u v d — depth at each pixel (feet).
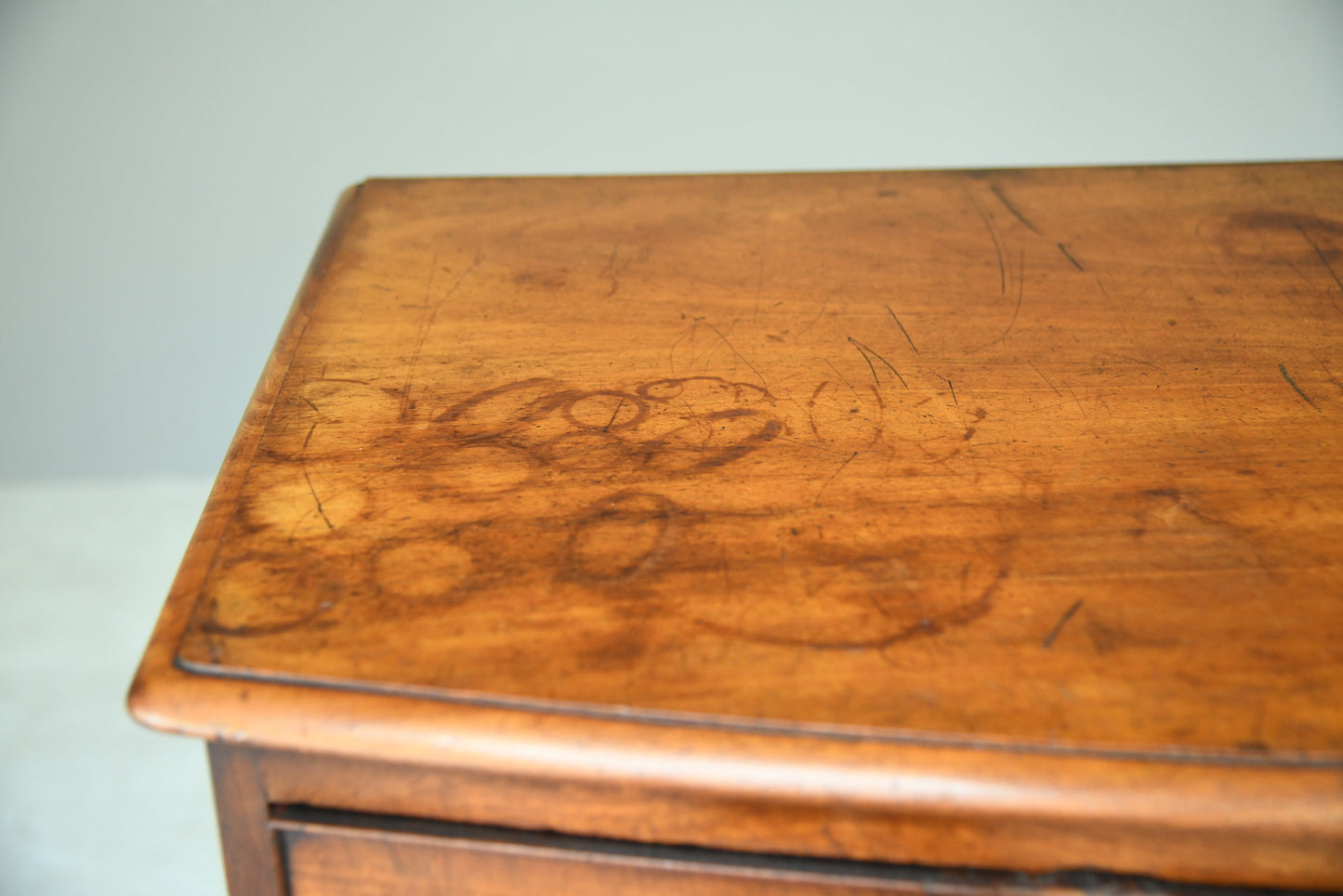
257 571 1.96
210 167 5.41
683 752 1.64
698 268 2.96
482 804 1.81
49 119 5.19
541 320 2.74
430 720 1.70
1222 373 2.46
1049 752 1.61
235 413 6.19
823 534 2.02
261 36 5.10
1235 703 1.66
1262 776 1.57
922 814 1.68
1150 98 5.36
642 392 2.45
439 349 2.63
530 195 3.37
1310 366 2.47
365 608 1.88
